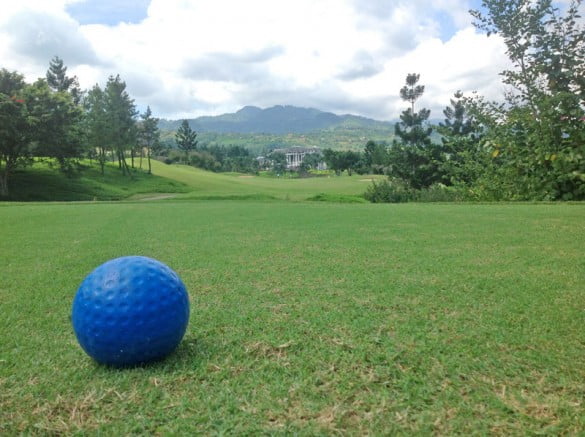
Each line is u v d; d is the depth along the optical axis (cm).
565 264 527
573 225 845
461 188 1797
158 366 262
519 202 1372
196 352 282
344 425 200
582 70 1370
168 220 1097
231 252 638
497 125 1543
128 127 4962
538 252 600
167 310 256
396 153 3578
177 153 10231
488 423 201
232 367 260
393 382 240
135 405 221
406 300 392
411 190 2712
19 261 595
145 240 765
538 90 1457
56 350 293
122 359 254
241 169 10456
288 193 3916
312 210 1329
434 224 913
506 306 371
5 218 1159
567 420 202
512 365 259
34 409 220
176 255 620
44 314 374
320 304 383
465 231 804
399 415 208
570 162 1324
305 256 600
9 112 3244
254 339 304
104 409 218
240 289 436
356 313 357
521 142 1492
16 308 390
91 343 251
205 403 221
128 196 3975
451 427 198
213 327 329
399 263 545
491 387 233
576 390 229
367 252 621
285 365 262
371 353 278
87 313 250
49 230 910
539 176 1412
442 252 612
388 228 872
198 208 1488
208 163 10012
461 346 287
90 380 247
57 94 3641
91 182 4256
